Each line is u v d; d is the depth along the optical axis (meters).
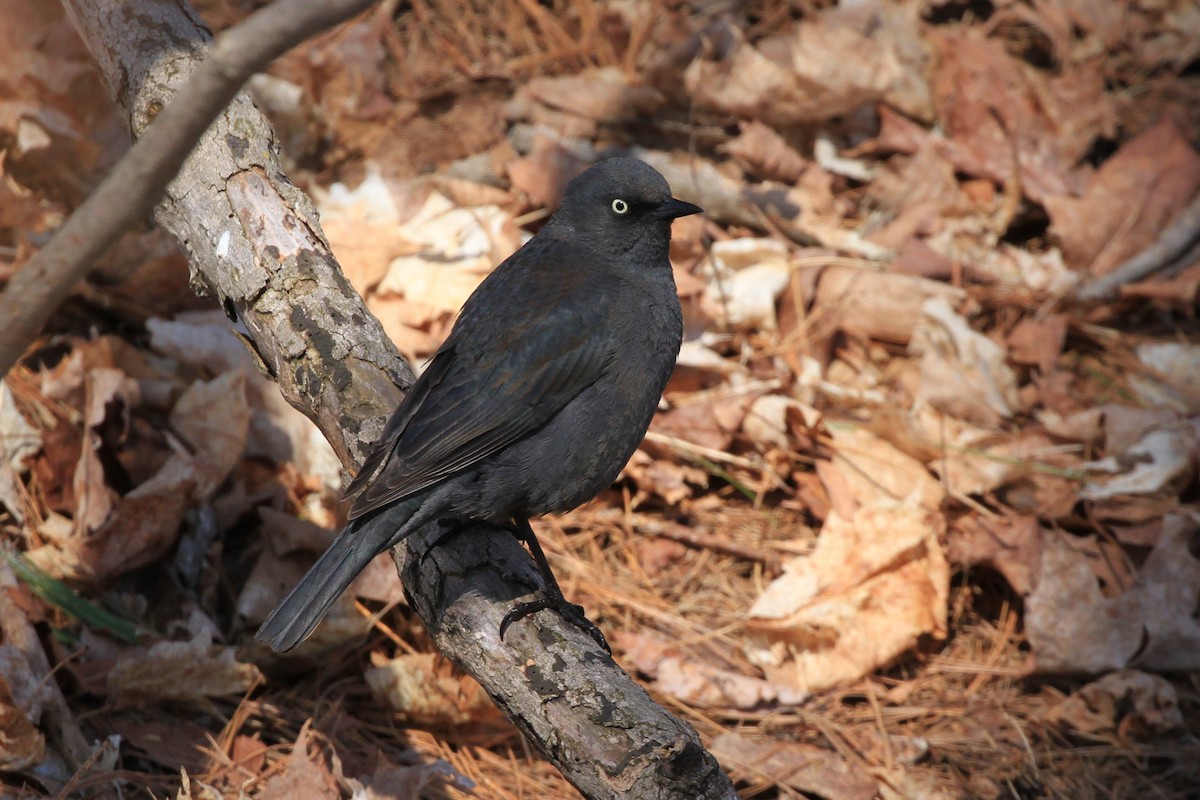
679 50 14.73
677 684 9.93
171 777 8.30
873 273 13.06
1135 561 10.95
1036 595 10.48
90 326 11.38
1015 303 13.20
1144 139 14.31
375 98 14.43
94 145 12.49
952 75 14.59
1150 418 11.86
